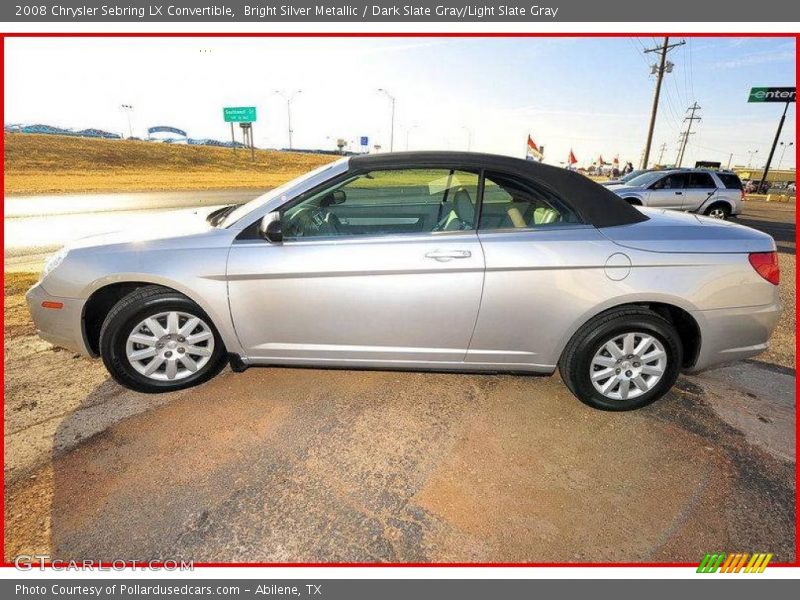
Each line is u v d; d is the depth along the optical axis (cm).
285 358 275
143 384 274
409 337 262
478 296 251
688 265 250
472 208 262
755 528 195
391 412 269
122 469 219
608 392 271
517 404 281
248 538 186
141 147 4275
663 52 2331
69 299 260
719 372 332
